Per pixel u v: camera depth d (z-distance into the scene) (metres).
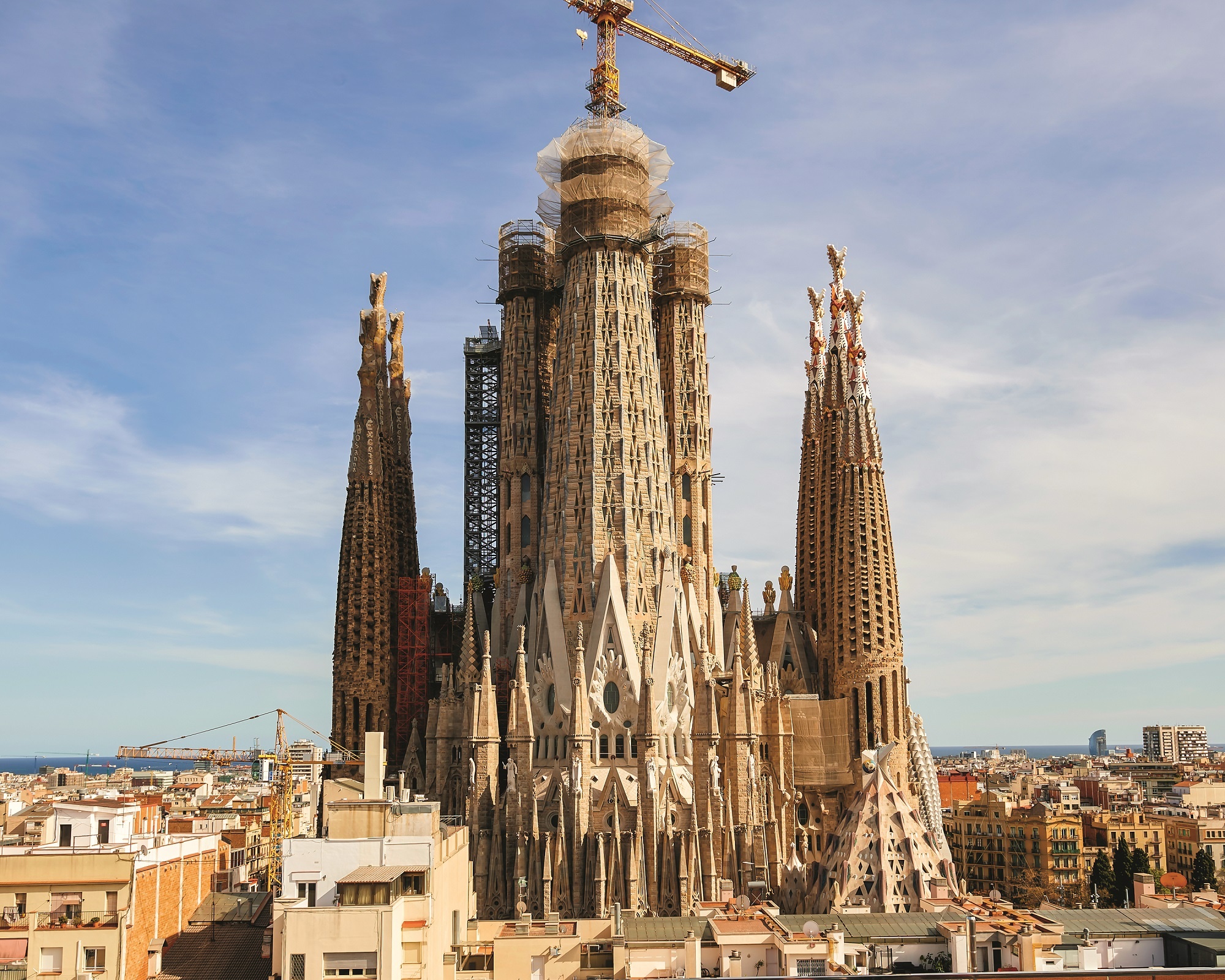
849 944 71.06
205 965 78.19
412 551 167.12
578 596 137.62
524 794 125.38
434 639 166.38
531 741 128.62
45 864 69.56
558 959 75.31
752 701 131.12
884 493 146.75
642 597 137.12
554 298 167.75
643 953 71.88
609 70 172.88
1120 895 159.12
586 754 124.44
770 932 72.00
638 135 152.50
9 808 134.38
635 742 128.38
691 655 137.62
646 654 133.88
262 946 80.12
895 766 138.62
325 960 62.88
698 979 68.12
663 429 146.62
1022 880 182.50
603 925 81.44
